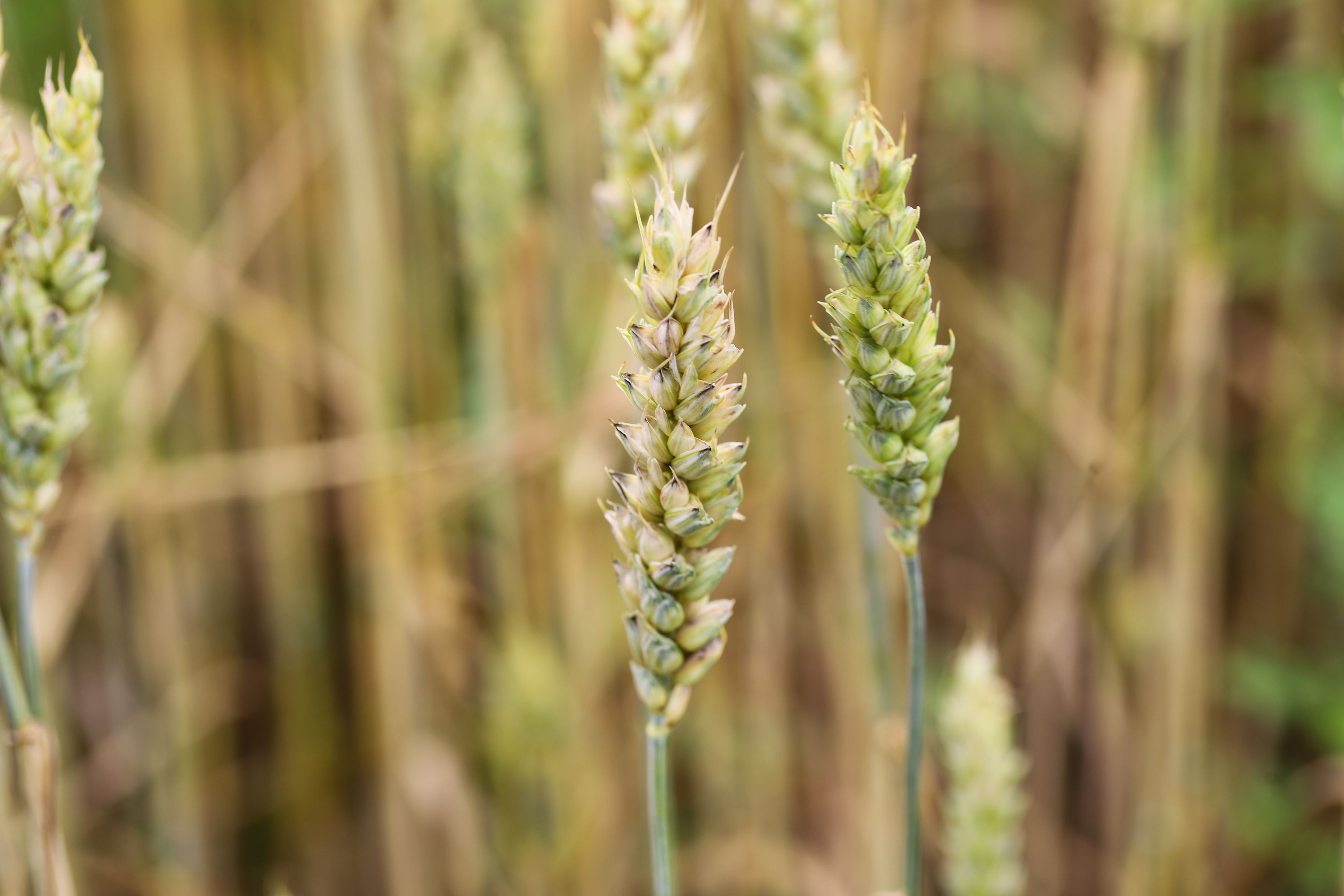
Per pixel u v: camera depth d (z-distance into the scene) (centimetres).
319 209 103
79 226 52
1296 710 108
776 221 86
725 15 82
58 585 88
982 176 113
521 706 85
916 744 52
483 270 86
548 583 91
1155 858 89
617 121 59
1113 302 100
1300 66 100
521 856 90
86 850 98
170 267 93
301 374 102
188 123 100
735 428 92
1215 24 83
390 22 96
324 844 105
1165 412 89
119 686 100
